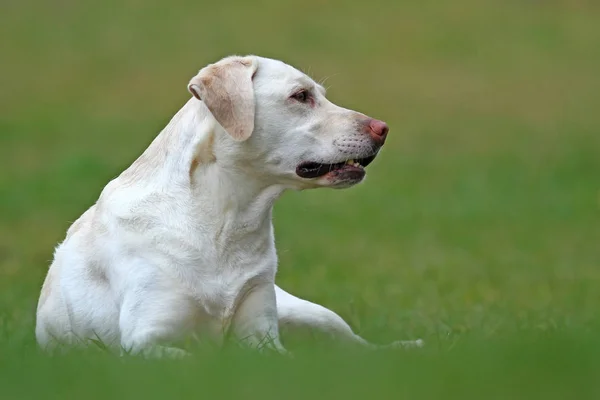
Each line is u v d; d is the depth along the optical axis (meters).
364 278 14.61
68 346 8.48
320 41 43.44
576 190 25.33
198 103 8.50
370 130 8.41
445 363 6.72
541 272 15.56
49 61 41.47
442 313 11.15
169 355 7.79
